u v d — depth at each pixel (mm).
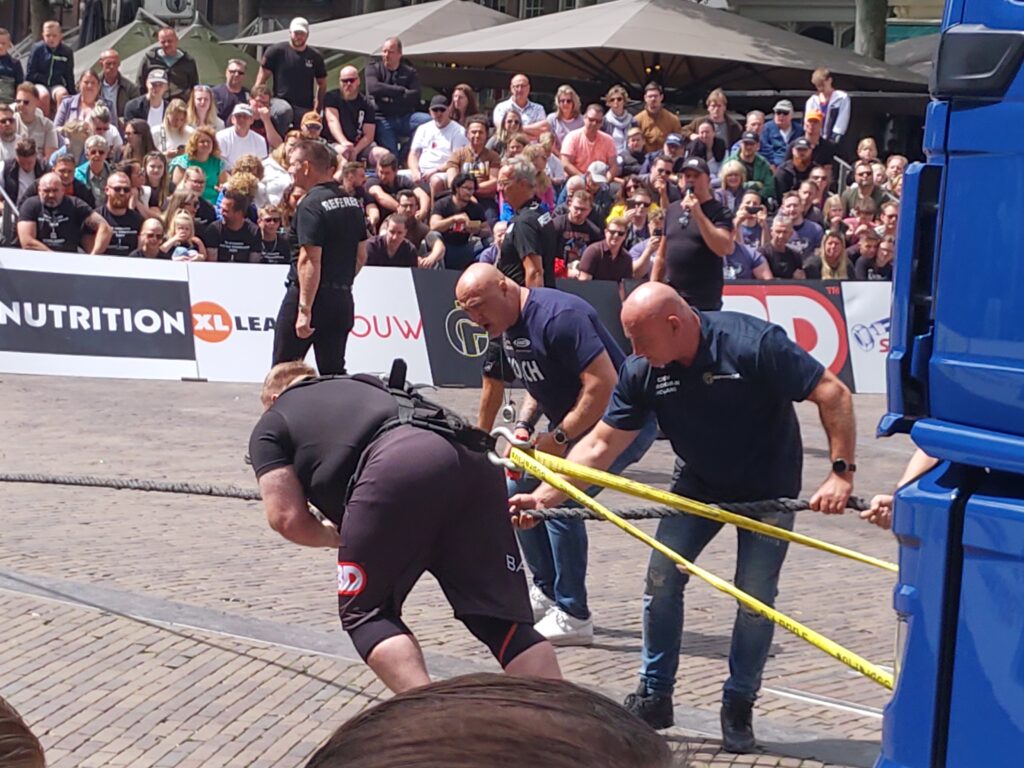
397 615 4164
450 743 890
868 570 7504
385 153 14852
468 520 4129
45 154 15227
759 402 4523
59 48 18562
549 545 6074
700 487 4719
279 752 4797
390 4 31672
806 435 11758
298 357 9508
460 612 4141
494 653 4145
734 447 4598
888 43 26000
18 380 12383
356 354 13000
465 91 16875
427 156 16047
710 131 16422
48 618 5965
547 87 21391
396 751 888
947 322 2791
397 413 4152
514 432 5352
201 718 5047
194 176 13391
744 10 28047
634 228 14250
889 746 2912
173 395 12078
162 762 4680
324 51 24219
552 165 15672
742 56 18250
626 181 14680
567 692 964
